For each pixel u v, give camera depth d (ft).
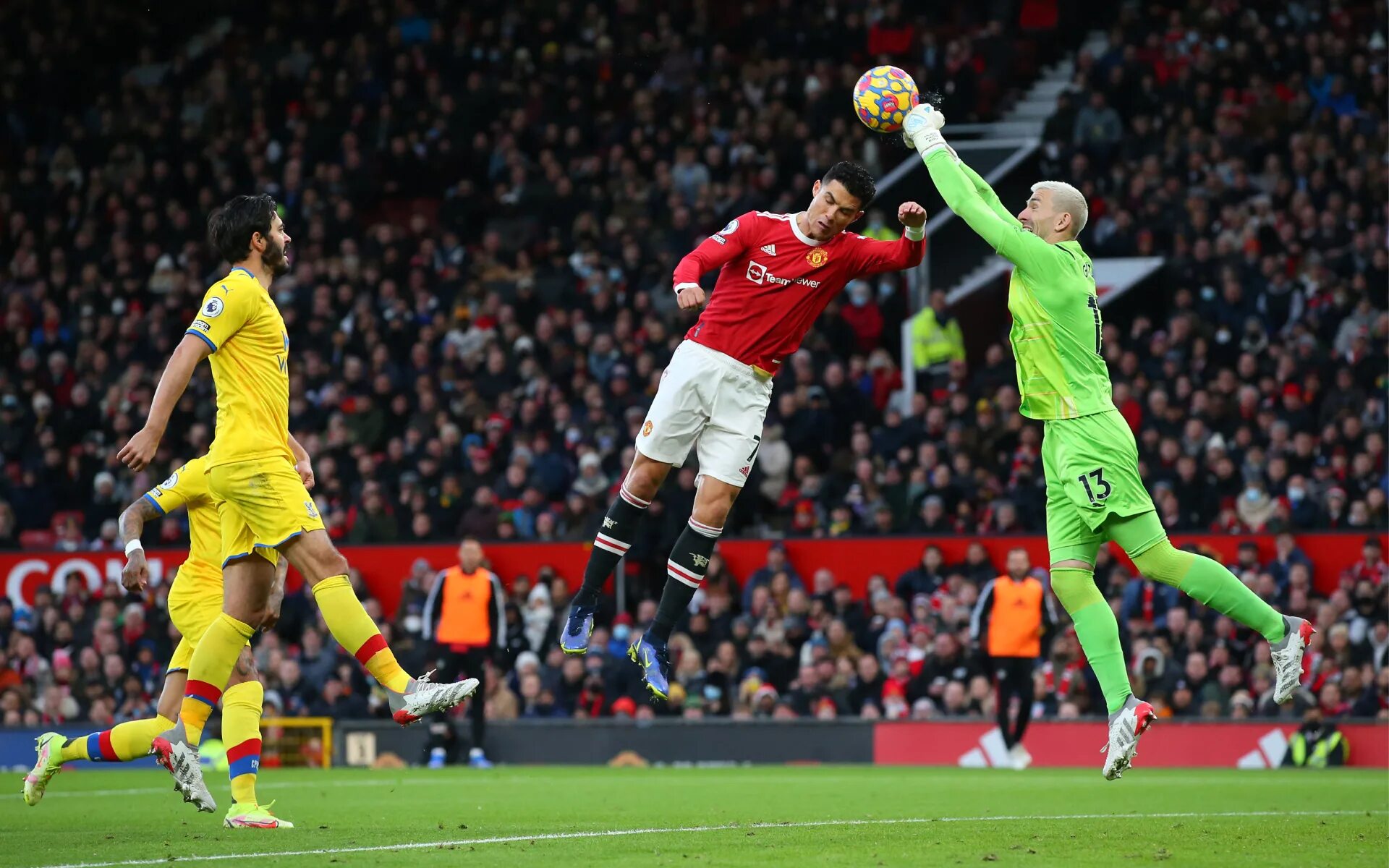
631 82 302.86
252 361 84.64
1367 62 276.00
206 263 291.17
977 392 231.50
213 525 94.48
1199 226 253.44
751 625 200.64
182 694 94.27
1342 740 170.40
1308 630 86.38
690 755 185.88
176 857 72.69
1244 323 237.04
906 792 127.54
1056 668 190.49
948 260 265.75
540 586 206.39
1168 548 87.71
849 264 88.84
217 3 351.05
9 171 317.42
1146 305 249.96
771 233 87.86
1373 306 233.96
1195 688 182.19
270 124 315.58
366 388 253.85
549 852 74.02
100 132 324.80
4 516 240.53
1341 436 211.00
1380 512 198.29
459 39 317.22
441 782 145.69
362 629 83.10
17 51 335.26
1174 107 274.36
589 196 286.66
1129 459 87.45
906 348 250.98
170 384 81.46
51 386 268.41
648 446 89.40
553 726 187.62
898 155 281.54
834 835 83.46
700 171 283.18
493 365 250.78
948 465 219.61
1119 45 288.10
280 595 91.56
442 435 236.84
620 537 90.58
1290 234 247.70
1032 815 100.32
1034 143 275.59
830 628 195.11
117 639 209.36
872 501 217.36
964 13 309.63
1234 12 288.51
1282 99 273.95
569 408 240.53
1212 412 219.00
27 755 189.67
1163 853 72.18
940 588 200.23
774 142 284.00
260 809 90.07
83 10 341.41
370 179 299.38
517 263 277.23
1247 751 173.06
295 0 336.90
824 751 184.24
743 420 89.15
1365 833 83.51
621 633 199.52
